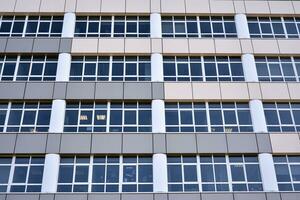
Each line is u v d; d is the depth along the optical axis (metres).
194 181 23.83
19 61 27.92
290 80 28.06
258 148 24.78
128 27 29.94
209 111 26.52
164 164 24.00
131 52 28.36
